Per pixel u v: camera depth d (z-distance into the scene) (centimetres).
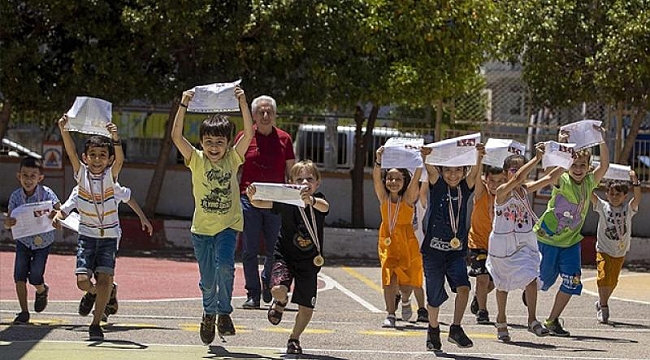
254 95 3269
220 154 1483
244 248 2039
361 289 2561
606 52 3272
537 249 1738
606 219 2062
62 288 2316
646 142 3619
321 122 3756
